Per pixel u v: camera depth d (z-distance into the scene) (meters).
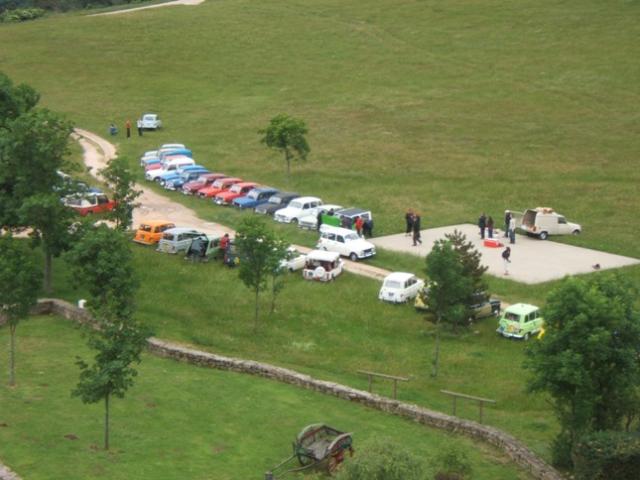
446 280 51.25
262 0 185.75
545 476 36.34
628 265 69.81
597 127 115.62
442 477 35.31
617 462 35.34
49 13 199.62
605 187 93.50
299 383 46.41
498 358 53.41
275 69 145.75
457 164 102.50
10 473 33.75
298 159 103.94
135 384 45.09
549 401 43.78
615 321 37.81
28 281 43.81
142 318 57.00
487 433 40.56
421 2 175.75
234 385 46.03
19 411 40.59
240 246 57.38
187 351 49.41
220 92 136.00
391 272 68.44
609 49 143.62
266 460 37.53
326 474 36.06
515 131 115.00
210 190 90.19
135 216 83.06
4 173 60.72
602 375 38.38
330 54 151.88
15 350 49.12
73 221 60.12
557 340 38.25
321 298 62.81
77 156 106.00
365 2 179.38
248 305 60.97
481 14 165.50
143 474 35.38
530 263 70.44
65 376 45.34
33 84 139.00
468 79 137.38
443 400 47.09
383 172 99.62
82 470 35.25
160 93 135.88
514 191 92.44
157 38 160.75
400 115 122.50
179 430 39.97
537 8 164.62
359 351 54.31
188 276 65.62
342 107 126.75
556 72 137.25
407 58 148.12
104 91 136.62
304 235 77.31
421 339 56.53
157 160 100.19
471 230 79.62
